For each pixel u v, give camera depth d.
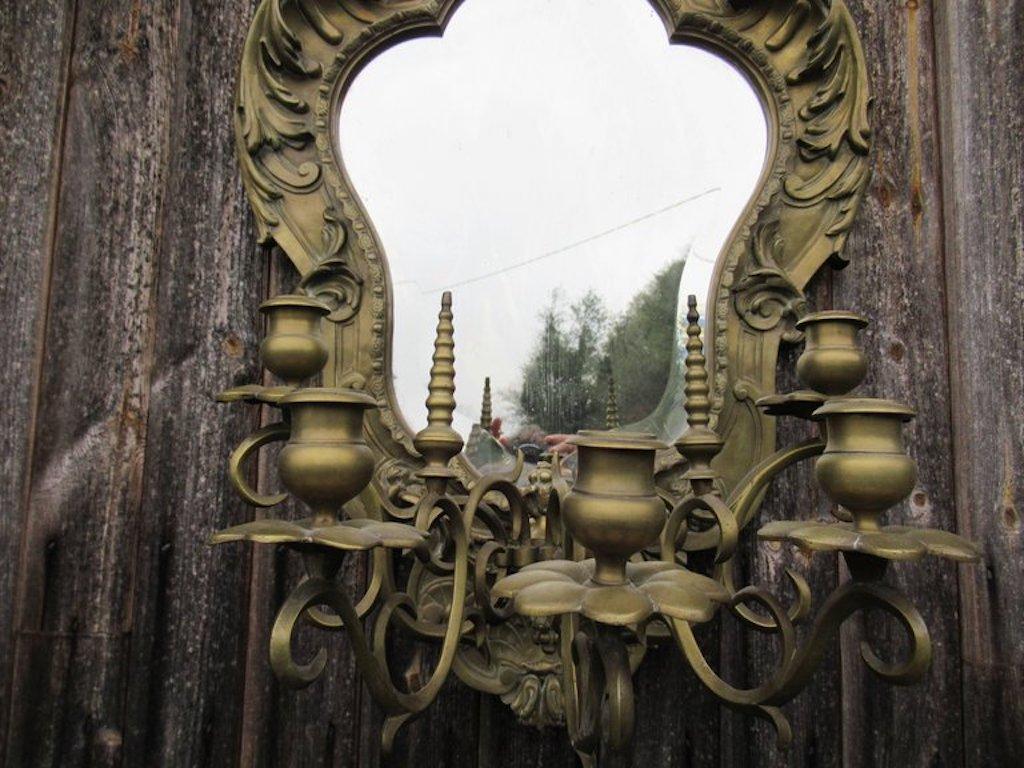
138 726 0.71
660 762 0.72
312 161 0.74
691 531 0.70
